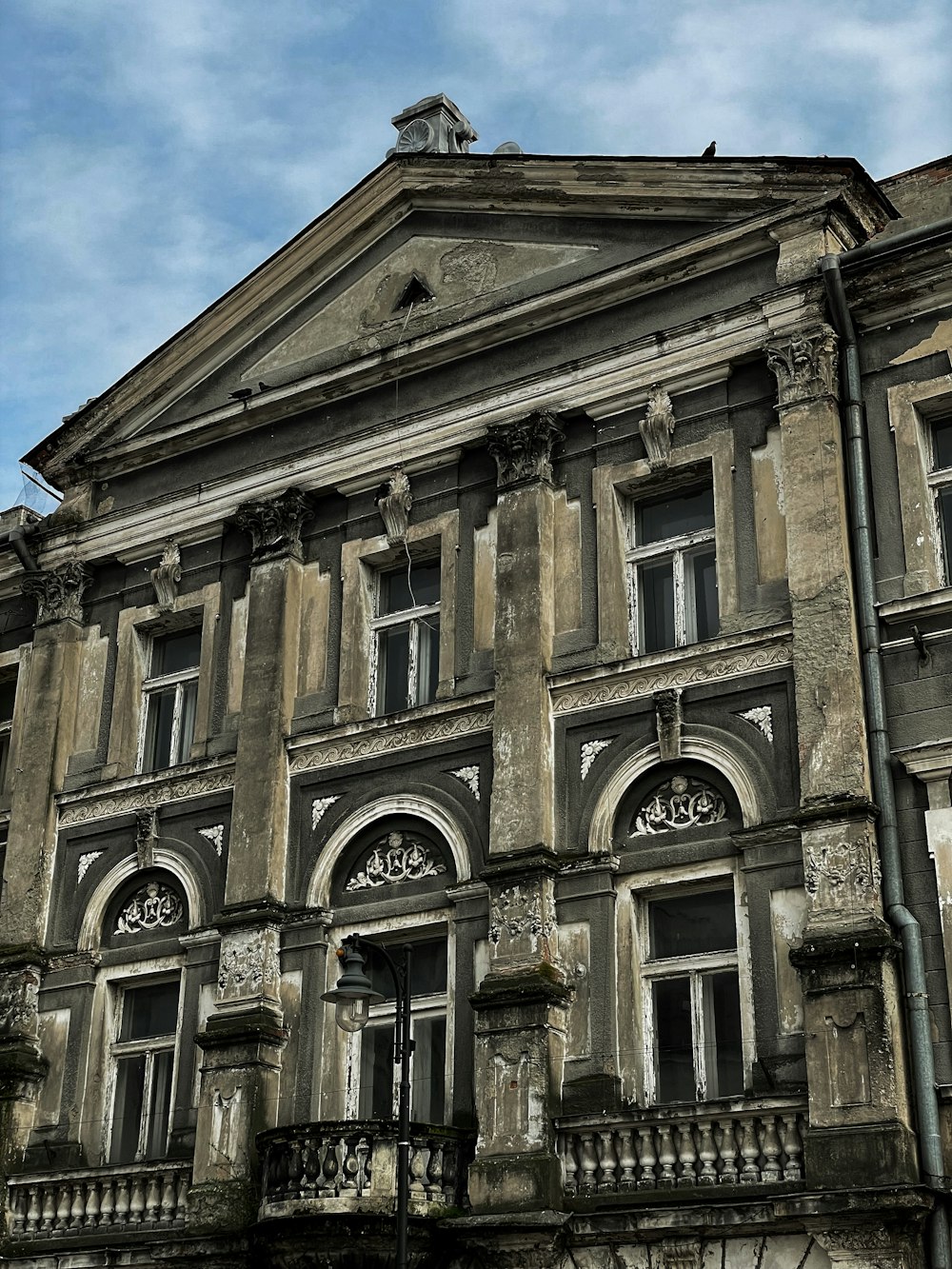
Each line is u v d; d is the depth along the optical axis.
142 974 22.39
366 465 22.95
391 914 20.50
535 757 19.80
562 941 19.05
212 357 25.44
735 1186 16.89
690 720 19.22
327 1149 18.20
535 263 22.89
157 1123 21.69
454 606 21.53
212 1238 19.33
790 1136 16.83
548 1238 17.41
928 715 17.95
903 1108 16.39
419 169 23.98
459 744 20.73
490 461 22.06
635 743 19.47
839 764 17.83
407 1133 16.62
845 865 17.39
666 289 21.44
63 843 23.84
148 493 25.33
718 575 19.77
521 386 21.95
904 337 19.72
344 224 24.56
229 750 22.69
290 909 21.17
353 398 23.64
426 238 24.03
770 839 18.11
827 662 18.31
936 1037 16.73
